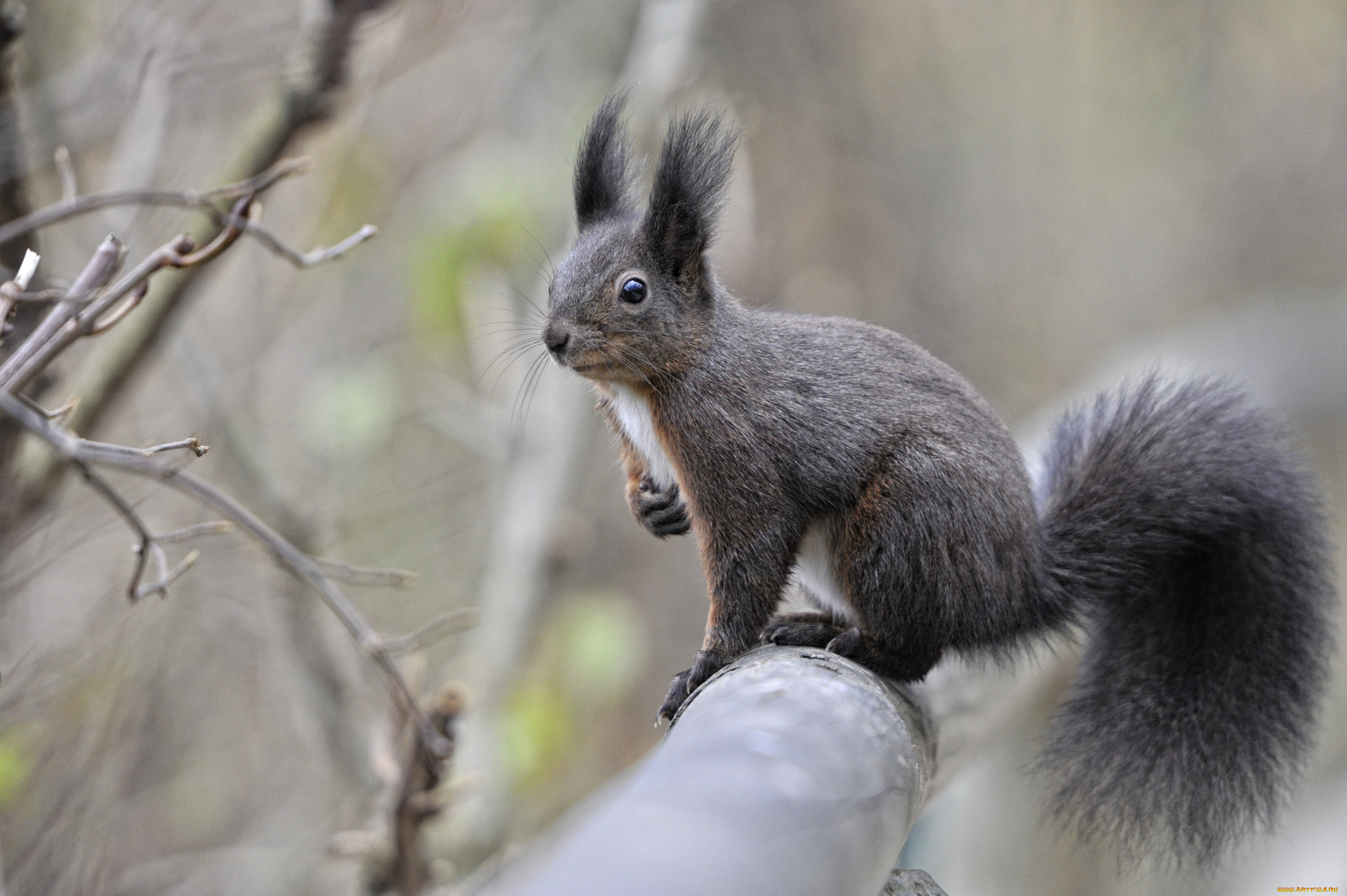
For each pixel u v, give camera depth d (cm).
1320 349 1831
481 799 1370
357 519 1486
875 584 793
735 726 493
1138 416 907
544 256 1507
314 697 1329
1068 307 2544
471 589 1761
